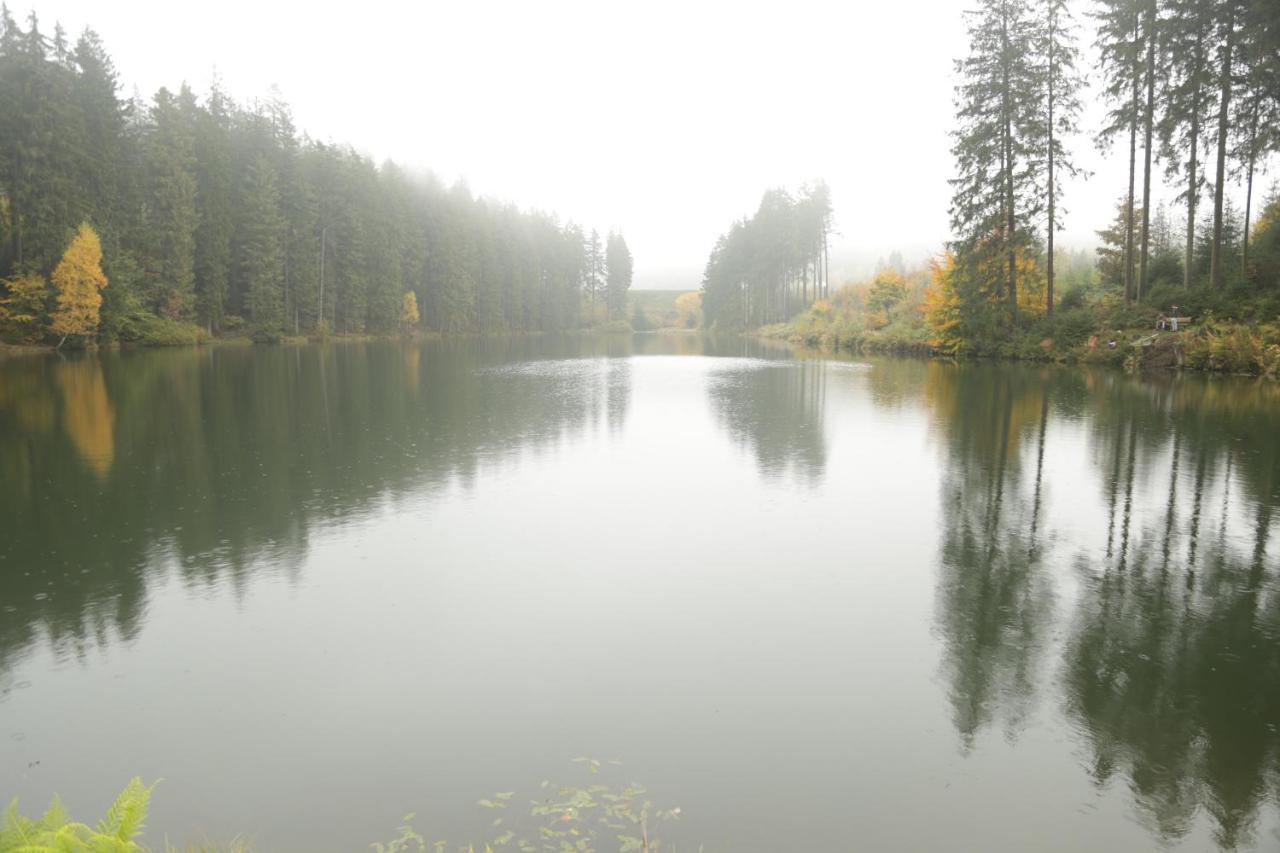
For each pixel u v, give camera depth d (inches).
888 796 154.6
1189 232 1024.9
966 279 1290.6
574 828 143.7
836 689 200.1
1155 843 140.9
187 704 194.5
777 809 150.2
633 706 191.8
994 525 345.1
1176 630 234.2
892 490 411.8
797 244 2765.7
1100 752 170.9
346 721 185.8
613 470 467.5
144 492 407.8
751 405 776.3
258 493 406.9
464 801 153.6
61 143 1419.8
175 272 1695.4
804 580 280.4
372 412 713.6
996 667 212.1
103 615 249.9
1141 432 548.1
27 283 1350.9
